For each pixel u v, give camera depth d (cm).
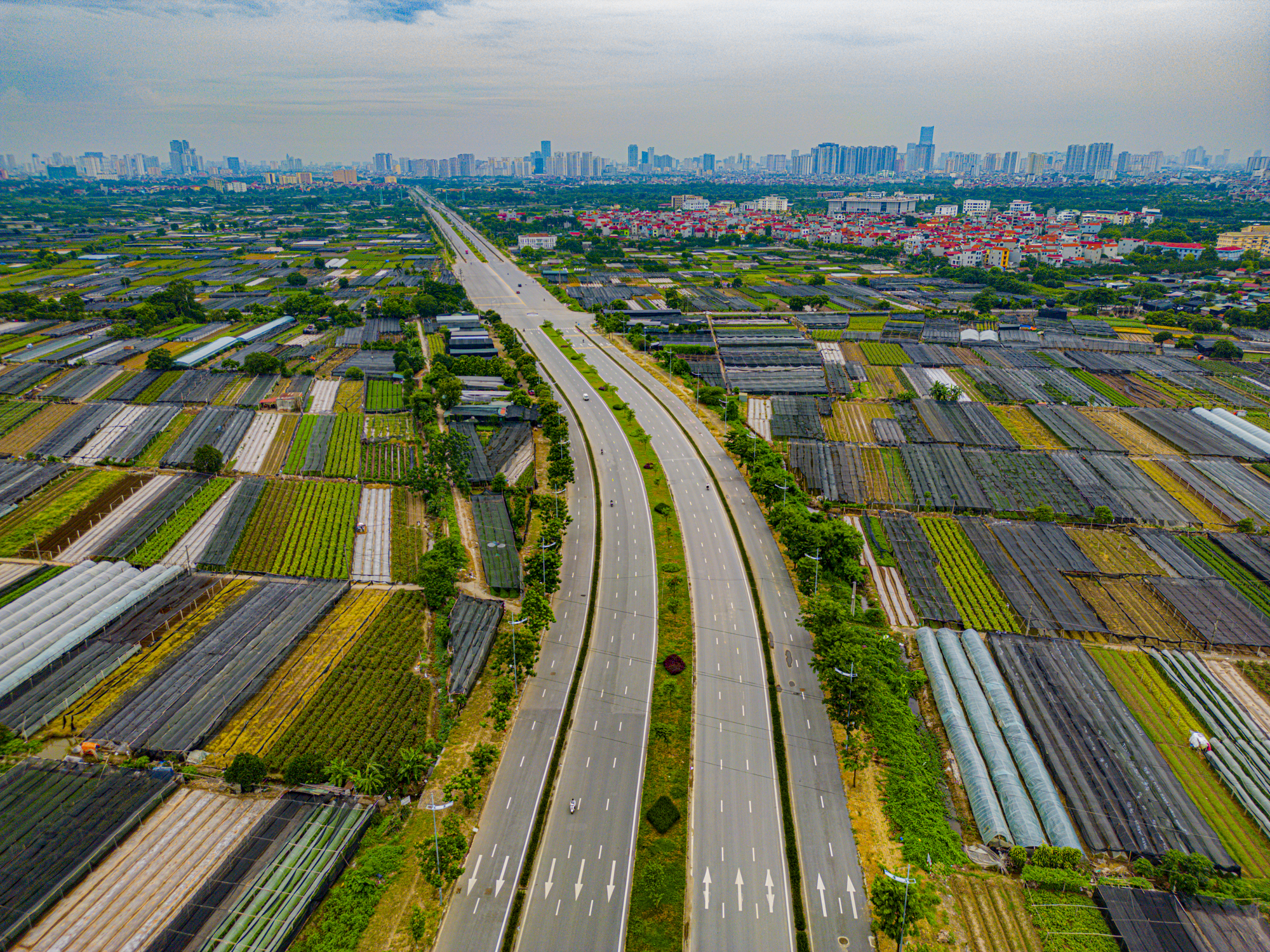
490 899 9688
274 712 12850
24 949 8912
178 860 10162
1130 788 11675
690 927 9431
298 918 9306
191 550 17800
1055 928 9512
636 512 19850
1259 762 12131
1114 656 14762
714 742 12388
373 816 10888
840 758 12156
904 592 16812
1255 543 18575
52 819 10556
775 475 19812
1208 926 9512
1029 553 18150
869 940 9325
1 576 16450
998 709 13150
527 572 17075
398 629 14988
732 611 15762
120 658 13838
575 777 11619
